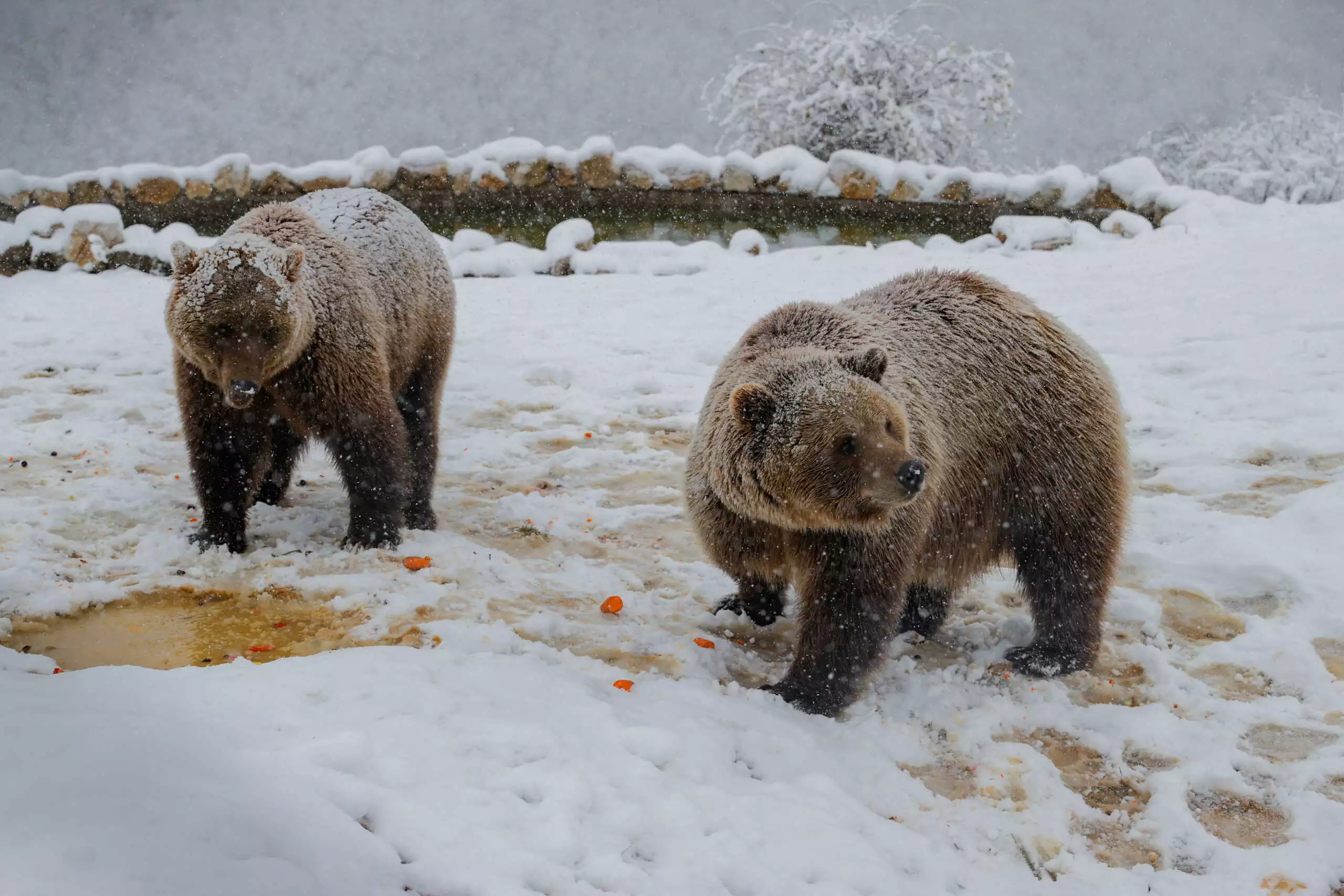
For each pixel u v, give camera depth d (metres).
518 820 2.95
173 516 5.98
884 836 3.32
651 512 6.38
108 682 3.44
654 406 8.45
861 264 13.40
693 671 4.47
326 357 5.37
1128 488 4.93
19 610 4.71
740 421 4.05
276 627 4.71
